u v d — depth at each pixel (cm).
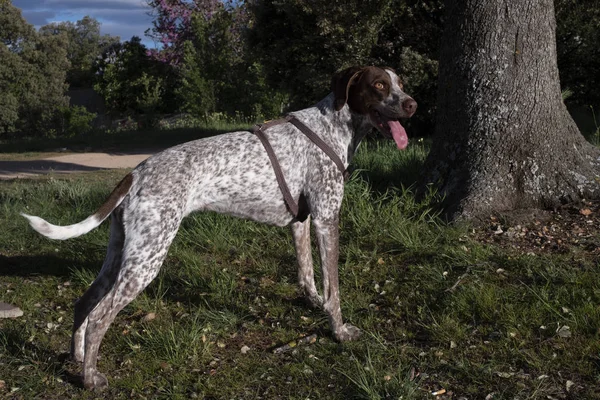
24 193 816
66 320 438
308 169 389
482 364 353
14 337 405
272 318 432
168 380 356
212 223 598
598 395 315
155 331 409
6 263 560
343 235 568
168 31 2852
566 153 604
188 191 361
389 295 453
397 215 583
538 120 591
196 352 380
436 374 347
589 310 391
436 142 638
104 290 371
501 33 585
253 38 1464
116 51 3112
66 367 371
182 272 511
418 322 410
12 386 348
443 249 513
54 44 3809
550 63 598
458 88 609
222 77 2359
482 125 596
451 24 614
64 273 531
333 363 368
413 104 378
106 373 365
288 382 348
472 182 592
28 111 3669
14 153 1521
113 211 362
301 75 1346
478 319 406
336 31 1227
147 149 1545
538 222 566
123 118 3048
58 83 3797
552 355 354
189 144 376
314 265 502
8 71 3584
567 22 1270
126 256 343
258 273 510
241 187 377
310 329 415
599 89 1347
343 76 391
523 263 474
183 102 2792
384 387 333
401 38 1336
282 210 396
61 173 1107
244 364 371
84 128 2773
